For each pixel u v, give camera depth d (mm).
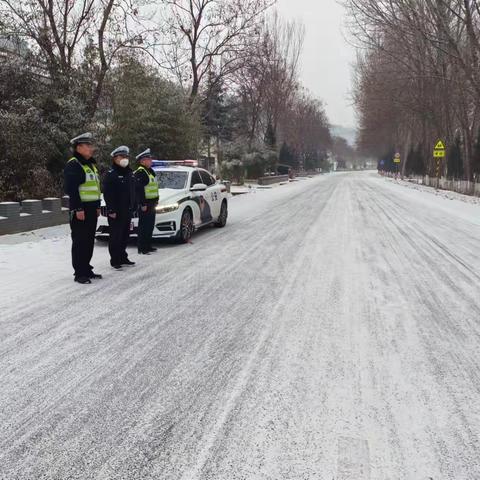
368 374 3723
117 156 7293
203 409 3182
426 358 4051
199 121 22016
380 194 27797
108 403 3256
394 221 13852
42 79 15680
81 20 17219
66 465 2590
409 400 3320
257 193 28719
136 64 18172
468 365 3922
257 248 9266
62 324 4824
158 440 2824
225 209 12656
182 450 2727
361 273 7113
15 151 13172
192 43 25156
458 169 36562
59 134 14188
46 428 2951
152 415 3104
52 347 4227
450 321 5012
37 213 11578
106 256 8492
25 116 13242
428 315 5199
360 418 3076
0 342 4332
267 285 6414
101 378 3629
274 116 49625
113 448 2744
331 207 18281
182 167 11188
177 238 9602
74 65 16875
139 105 17453
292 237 10617
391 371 3785
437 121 40375
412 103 42062
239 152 41969
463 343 4402
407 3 29344
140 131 18062
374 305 5531
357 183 46406
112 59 17922
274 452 2709
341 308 5406
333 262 7891
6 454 2689
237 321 4953
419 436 2879
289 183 46312
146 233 8727
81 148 6449
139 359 3982
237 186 37719
